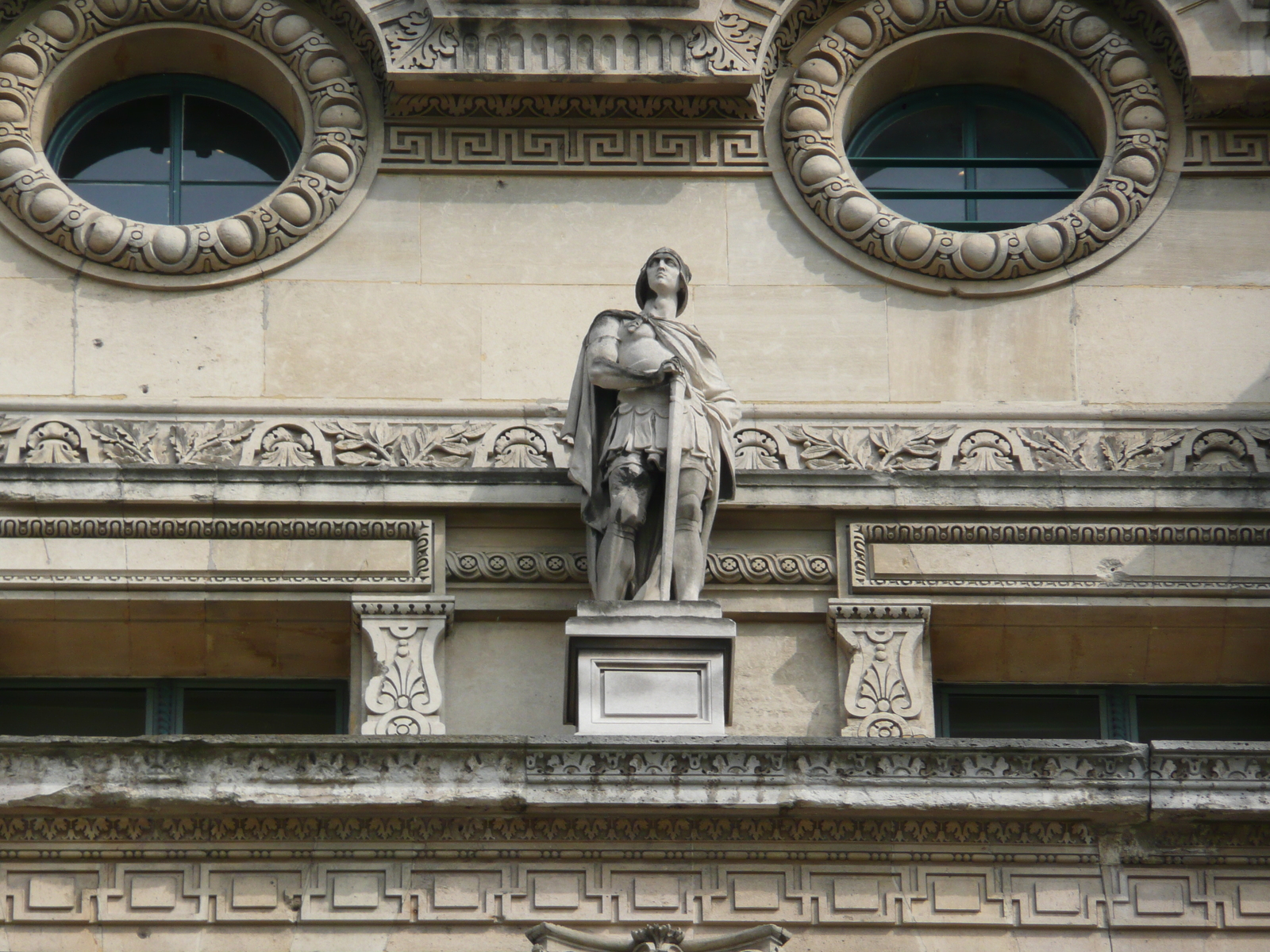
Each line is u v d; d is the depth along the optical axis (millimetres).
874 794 20766
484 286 23875
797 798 20703
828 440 23297
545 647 22469
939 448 23312
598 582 21797
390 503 22578
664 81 24391
